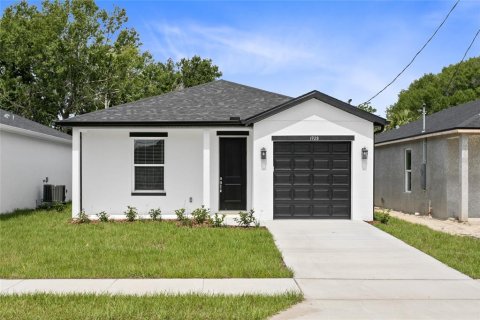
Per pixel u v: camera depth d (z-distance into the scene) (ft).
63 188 64.95
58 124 46.39
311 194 45.57
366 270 26.99
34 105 116.78
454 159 51.83
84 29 119.24
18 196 57.52
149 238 36.09
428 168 57.16
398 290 23.02
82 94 119.85
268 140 45.29
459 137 49.73
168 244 33.76
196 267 26.89
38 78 117.29
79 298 21.16
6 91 112.78
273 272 25.89
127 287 23.24
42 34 112.88
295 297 21.42
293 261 29.07
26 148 59.88
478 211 50.60
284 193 45.52
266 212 45.14
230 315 18.90
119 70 122.21
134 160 50.14
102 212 45.83
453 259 29.91
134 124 46.55
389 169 71.00
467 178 49.24
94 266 27.25
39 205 63.26
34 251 31.55
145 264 27.68
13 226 43.11
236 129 48.11
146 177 50.21
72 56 116.37
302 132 45.27
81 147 49.44
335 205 45.60
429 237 38.22
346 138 45.16
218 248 32.17
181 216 45.34
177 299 20.98
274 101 54.34
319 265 28.14
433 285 23.99
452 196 51.80
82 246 33.06
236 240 35.09
